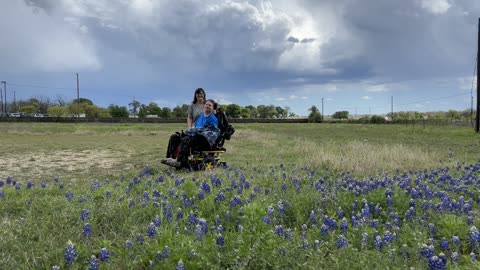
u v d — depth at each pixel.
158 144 22.30
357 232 4.42
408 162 11.80
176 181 7.25
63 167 12.22
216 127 10.96
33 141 24.41
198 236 4.06
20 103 118.69
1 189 7.30
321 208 5.73
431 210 5.30
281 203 5.44
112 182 8.65
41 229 4.78
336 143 22.23
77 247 4.03
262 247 3.74
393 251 3.67
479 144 21.16
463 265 3.79
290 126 65.12
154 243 3.96
